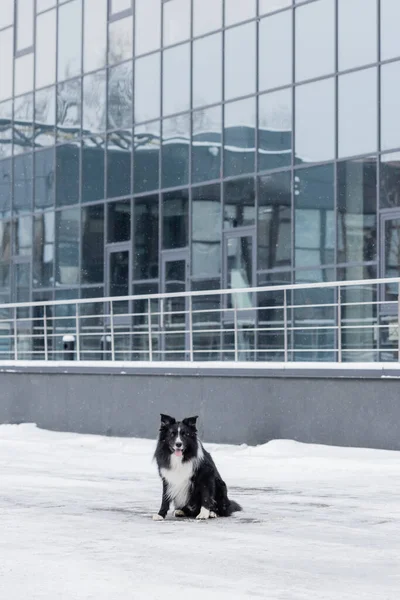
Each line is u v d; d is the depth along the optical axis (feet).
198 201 95.86
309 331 84.84
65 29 110.93
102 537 36.91
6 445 79.05
